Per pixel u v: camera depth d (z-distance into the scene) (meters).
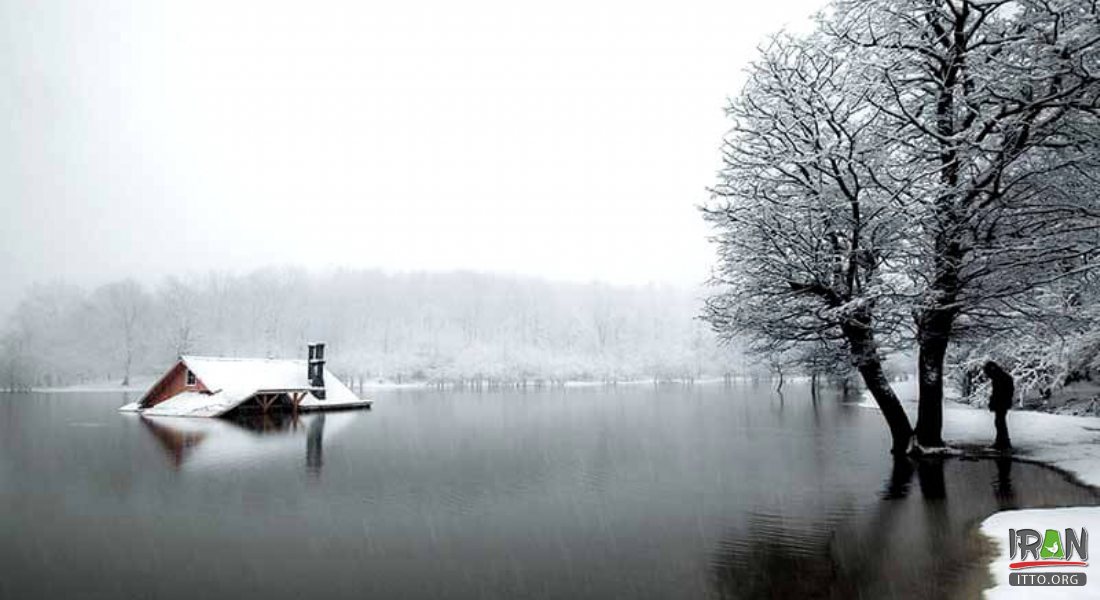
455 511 12.52
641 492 14.11
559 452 20.61
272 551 10.00
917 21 15.66
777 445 21.77
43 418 34.72
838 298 16.80
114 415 36.78
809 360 18.50
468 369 83.06
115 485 15.34
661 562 9.20
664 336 108.00
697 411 38.06
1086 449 16.81
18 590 8.41
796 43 16.77
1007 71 13.73
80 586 8.55
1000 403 17.39
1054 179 15.05
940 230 15.39
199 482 15.70
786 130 16.70
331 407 40.12
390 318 100.75
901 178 15.59
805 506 12.43
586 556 9.55
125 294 88.25
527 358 89.81
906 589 7.81
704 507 12.55
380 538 10.66
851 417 33.06
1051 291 18.86
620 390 70.75
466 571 8.98
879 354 17.53
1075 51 12.32
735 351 86.12
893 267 16.61
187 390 38.50
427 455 20.12
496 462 18.59
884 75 14.83
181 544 10.41
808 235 16.64
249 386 37.66
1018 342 23.47
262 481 15.79
